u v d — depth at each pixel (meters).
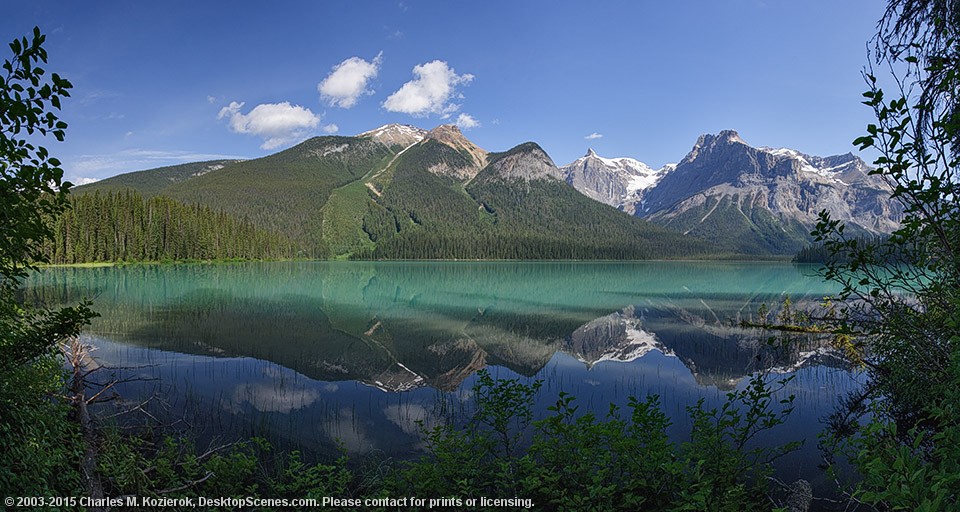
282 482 8.54
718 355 21.92
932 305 4.29
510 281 75.19
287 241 161.12
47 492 5.30
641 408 6.75
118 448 8.43
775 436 10.81
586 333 28.84
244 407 13.70
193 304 38.53
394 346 24.62
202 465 8.16
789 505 7.11
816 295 50.91
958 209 3.46
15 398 5.46
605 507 5.59
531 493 6.71
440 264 151.00
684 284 69.25
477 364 20.67
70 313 5.88
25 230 4.07
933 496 3.04
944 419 3.86
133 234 90.62
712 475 5.88
